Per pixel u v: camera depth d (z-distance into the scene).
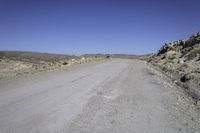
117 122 7.18
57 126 6.53
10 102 8.90
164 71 24.77
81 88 12.84
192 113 8.53
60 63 33.06
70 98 10.15
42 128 6.30
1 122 6.60
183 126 7.04
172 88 13.98
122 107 9.02
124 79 17.33
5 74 19.02
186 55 33.75
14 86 12.45
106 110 8.48
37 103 8.94
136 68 28.81
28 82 14.16
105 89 12.80
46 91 11.48
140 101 10.16
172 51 48.41
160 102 10.12
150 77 19.27
